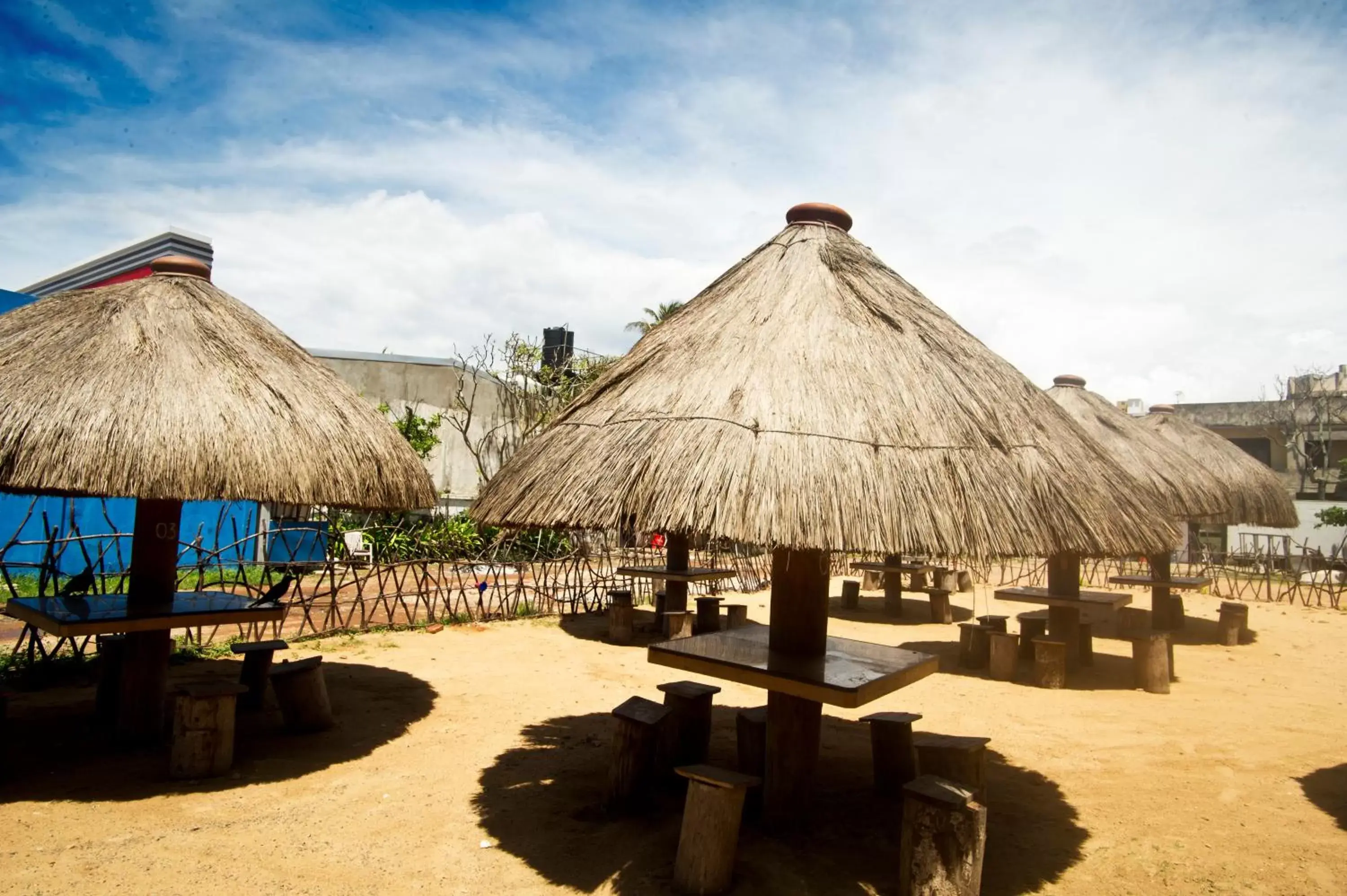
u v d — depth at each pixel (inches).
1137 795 206.1
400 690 290.7
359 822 177.2
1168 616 466.3
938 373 170.2
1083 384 445.7
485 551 612.1
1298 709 295.7
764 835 170.9
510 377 809.5
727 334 177.8
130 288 231.9
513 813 183.2
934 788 142.7
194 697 200.5
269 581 406.9
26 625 294.2
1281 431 1087.0
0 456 174.9
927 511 140.3
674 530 136.1
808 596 173.8
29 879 145.6
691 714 203.5
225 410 201.0
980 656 360.8
